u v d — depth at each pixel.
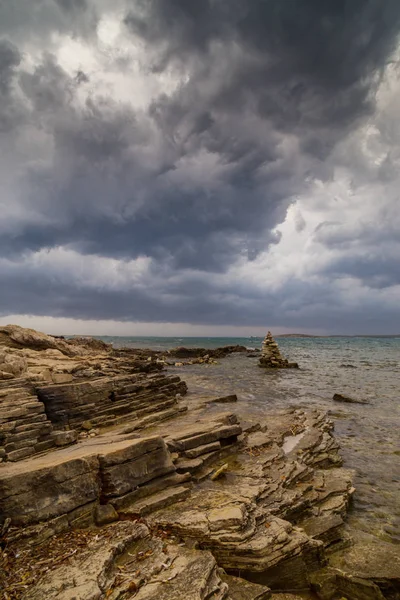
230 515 6.74
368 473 12.01
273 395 24.39
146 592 4.80
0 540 5.81
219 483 9.22
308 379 33.25
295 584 6.35
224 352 70.12
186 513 7.05
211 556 5.69
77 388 14.02
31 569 5.23
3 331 26.09
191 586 4.92
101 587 4.73
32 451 9.84
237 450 11.83
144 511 7.10
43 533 6.11
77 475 6.99
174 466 8.72
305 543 6.62
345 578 6.46
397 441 15.34
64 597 4.47
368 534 8.25
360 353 76.56
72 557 5.43
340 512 9.07
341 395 23.09
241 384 29.33
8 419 10.19
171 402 17.67
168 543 6.21
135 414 15.13
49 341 27.47
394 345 121.94
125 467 7.61
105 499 7.20
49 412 12.95
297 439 13.82
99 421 13.98
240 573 6.07
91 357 25.66
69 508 6.63
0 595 4.63
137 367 23.05
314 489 9.97
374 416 19.34
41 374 14.44
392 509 9.59
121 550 5.76
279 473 10.11
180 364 47.22
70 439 10.83
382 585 6.47
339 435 16.17
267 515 7.21
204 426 12.16
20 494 6.27
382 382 31.41
